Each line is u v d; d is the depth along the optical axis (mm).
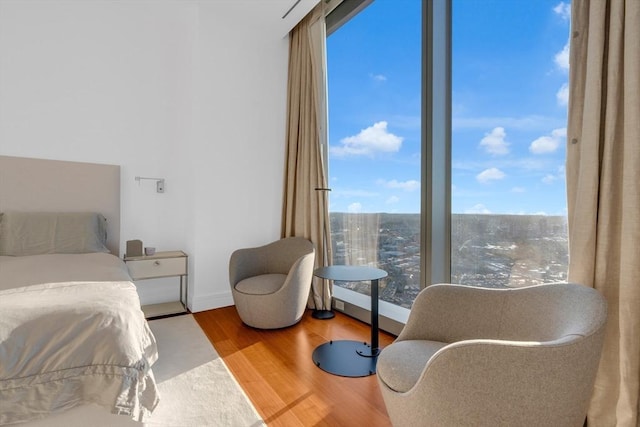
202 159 3154
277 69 3604
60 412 1114
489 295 1431
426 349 1363
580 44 1390
